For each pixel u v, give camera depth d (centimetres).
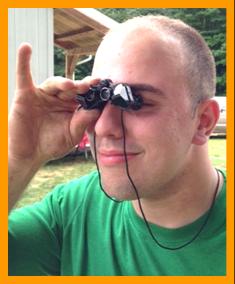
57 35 283
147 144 35
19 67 41
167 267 38
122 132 35
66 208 45
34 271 42
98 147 37
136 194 36
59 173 188
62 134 43
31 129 44
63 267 43
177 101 36
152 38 36
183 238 38
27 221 43
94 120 38
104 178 36
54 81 41
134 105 34
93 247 42
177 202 38
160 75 35
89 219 43
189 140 38
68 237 43
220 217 39
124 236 40
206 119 40
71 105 43
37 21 205
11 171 43
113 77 36
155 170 35
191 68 38
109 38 38
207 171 40
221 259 38
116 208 42
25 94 42
